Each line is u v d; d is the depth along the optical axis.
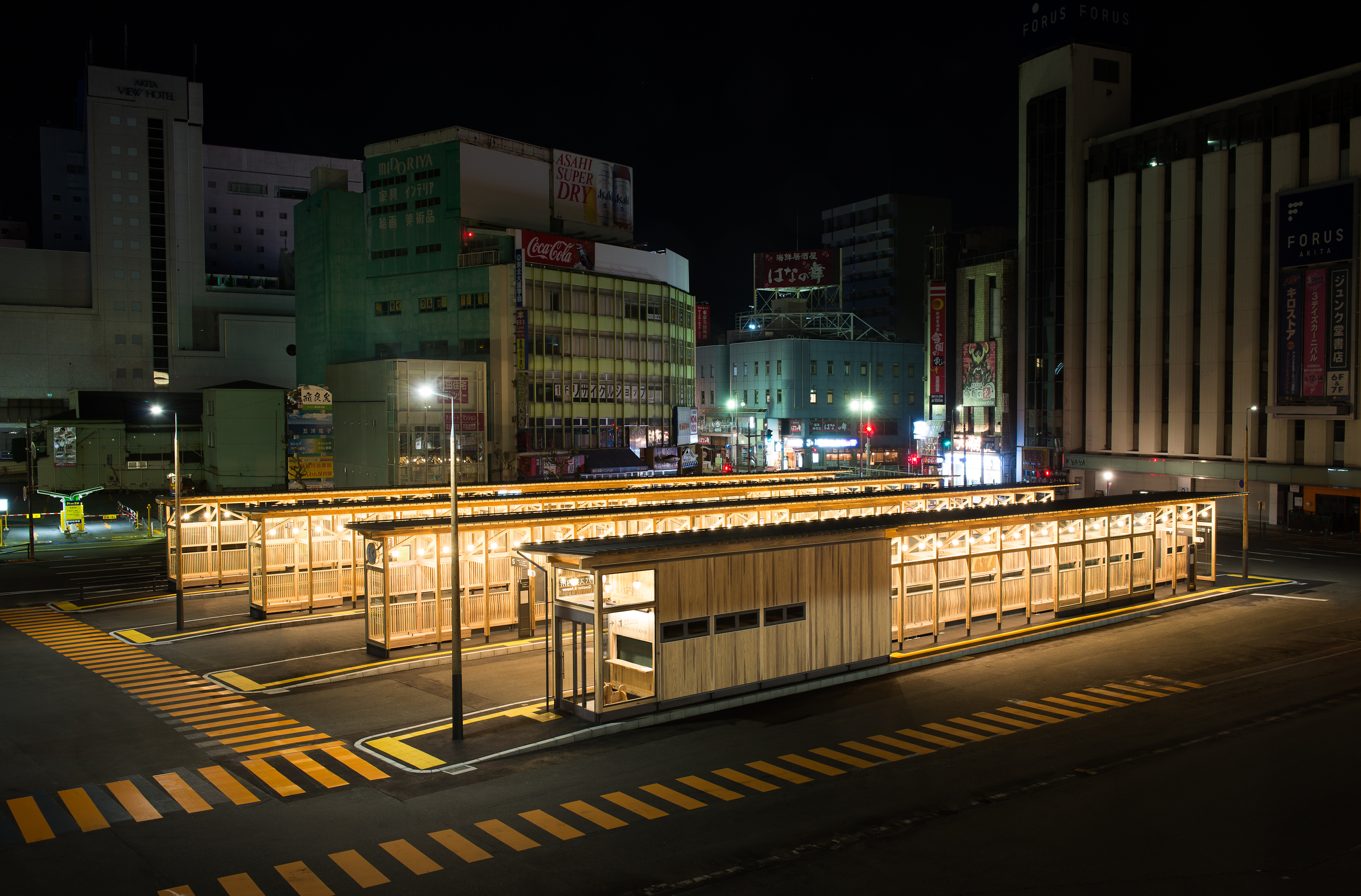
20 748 22.06
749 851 16.00
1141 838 16.42
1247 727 22.84
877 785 19.14
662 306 92.62
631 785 19.30
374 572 30.97
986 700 25.52
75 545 59.75
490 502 40.81
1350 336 60.59
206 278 125.62
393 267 85.38
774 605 26.38
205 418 92.69
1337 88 62.06
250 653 31.56
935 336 94.69
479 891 14.56
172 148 119.12
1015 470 86.44
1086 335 80.56
